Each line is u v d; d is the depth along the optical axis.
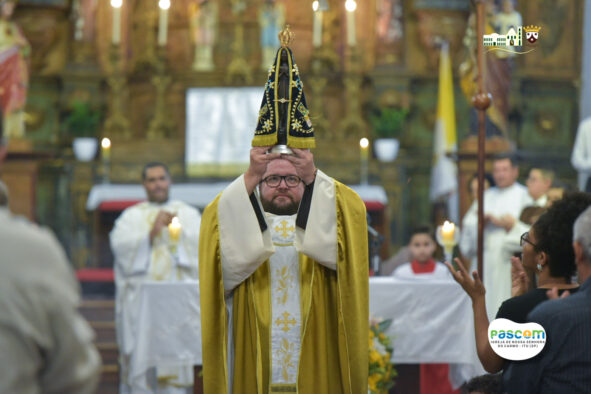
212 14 19.75
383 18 20.39
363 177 18.81
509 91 17.19
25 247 3.29
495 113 16.58
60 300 3.28
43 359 3.30
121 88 19.95
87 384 3.35
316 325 6.00
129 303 10.41
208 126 19.38
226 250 5.87
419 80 20.48
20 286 3.23
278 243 6.07
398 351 7.98
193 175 19.20
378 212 18.77
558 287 4.65
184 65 20.00
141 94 20.11
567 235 4.59
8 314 3.20
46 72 20.05
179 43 20.09
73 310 3.34
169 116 19.98
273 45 19.50
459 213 15.94
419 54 20.52
